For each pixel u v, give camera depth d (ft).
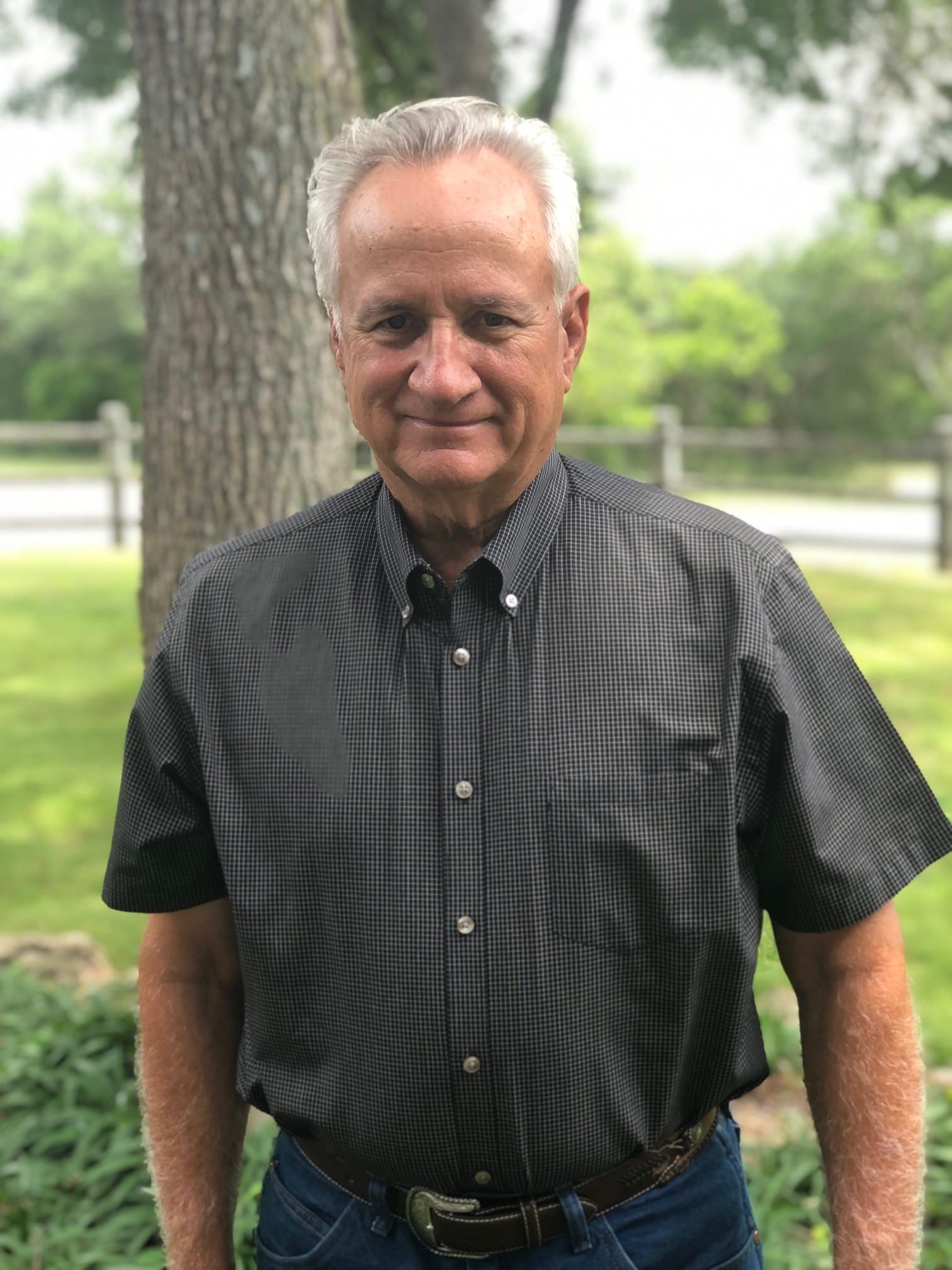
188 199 7.90
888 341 101.96
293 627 4.32
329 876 4.13
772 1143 9.23
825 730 4.17
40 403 106.52
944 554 33.94
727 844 4.01
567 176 4.09
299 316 8.00
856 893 4.17
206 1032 4.79
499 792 4.01
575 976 3.99
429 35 17.33
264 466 8.00
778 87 22.72
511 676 4.08
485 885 4.00
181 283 7.97
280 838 4.20
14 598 30.81
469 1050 4.00
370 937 4.08
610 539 4.18
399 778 4.08
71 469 76.02
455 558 4.31
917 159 23.38
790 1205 8.46
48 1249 7.88
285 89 7.84
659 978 4.05
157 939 4.77
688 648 4.07
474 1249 4.19
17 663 25.07
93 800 17.71
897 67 22.71
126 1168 8.52
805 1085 4.53
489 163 3.89
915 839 4.28
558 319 4.09
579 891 3.98
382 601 4.25
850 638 26.25
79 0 19.71
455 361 3.86
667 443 36.94
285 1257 4.58
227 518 8.02
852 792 4.21
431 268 3.83
